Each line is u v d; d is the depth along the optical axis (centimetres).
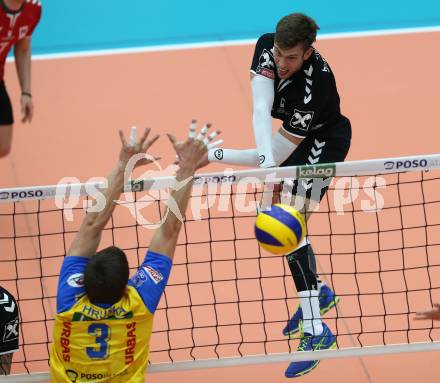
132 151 1648
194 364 1862
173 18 4128
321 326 1959
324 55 3728
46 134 3198
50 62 3744
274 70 1938
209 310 2266
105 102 3419
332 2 4222
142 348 1603
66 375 1595
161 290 1596
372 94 3425
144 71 3659
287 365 2094
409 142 3102
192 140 1634
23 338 2064
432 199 2709
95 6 4231
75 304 1555
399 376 2033
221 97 3444
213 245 2522
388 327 2180
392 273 2380
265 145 1884
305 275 1977
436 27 3975
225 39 3938
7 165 3000
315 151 2050
